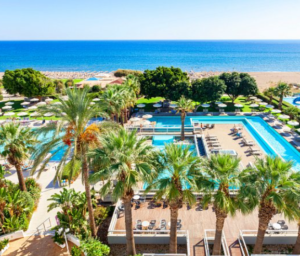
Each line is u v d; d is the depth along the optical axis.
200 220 18.70
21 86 50.09
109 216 20.22
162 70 46.28
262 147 31.88
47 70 135.50
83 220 17.94
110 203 21.55
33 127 39.22
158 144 33.94
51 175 26.39
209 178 13.65
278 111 40.66
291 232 17.16
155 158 13.83
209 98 43.31
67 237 17.64
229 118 42.22
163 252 16.84
